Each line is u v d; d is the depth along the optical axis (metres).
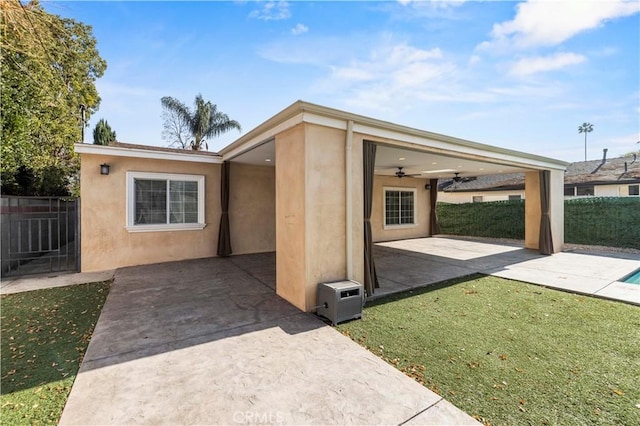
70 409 2.30
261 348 3.33
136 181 7.74
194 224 8.49
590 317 4.24
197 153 8.88
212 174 8.88
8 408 2.31
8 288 5.69
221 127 20.92
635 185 14.03
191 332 3.74
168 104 19.69
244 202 9.46
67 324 4.00
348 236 4.84
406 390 2.57
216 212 8.96
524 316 4.30
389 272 7.07
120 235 7.50
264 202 9.83
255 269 7.28
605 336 3.63
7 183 8.76
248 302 4.89
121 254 7.52
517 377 2.77
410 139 5.79
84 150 6.94
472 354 3.21
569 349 3.31
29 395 2.48
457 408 2.34
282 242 5.13
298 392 2.54
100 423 2.16
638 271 7.17
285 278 5.04
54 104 9.63
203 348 3.32
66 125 11.55
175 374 2.80
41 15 4.63
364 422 2.19
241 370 2.88
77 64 12.39
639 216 9.77
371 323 4.07
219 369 2.90
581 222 11.04
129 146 9.43
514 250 10.27
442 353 3.23
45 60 5.52
